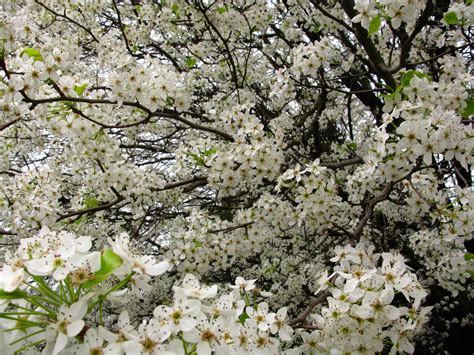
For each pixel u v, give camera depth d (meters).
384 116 3.59
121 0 7.81
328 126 8.36
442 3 5.70
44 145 6.24
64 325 1.55
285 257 6.54
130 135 5.64
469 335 7.86
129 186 4.96
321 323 2.38
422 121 3.02
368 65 5.96
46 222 4.30
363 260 2.78
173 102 4.47
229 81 7.15
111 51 6.21
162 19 6.77
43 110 3.70
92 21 6.64
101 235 5.98
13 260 1.66
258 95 7.55
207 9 5.55
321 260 6.20
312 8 6.28
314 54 4.92
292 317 6.86
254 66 7.27
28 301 1.70
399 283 2.24
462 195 3.62
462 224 3.61
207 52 6.65
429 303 7.55
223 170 4.59
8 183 5.32
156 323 1.72
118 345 1.60
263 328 2.12
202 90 7.69
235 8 6.16
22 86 3.11
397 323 2.28
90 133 4.25
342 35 6.20
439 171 4.48
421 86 3.43
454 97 3.45
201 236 4.74
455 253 4.86
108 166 4.84
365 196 5.34
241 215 4.94
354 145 6.43
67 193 6.64
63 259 1.62
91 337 1.61
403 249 6.67
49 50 4.43
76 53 5.14
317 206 4.38
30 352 1.67
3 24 3.04
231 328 1.97
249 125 4.55
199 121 6.20
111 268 1.69
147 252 6.63
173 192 5.61
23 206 4.30
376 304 2.21
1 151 5.59
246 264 7.25
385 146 3.45
